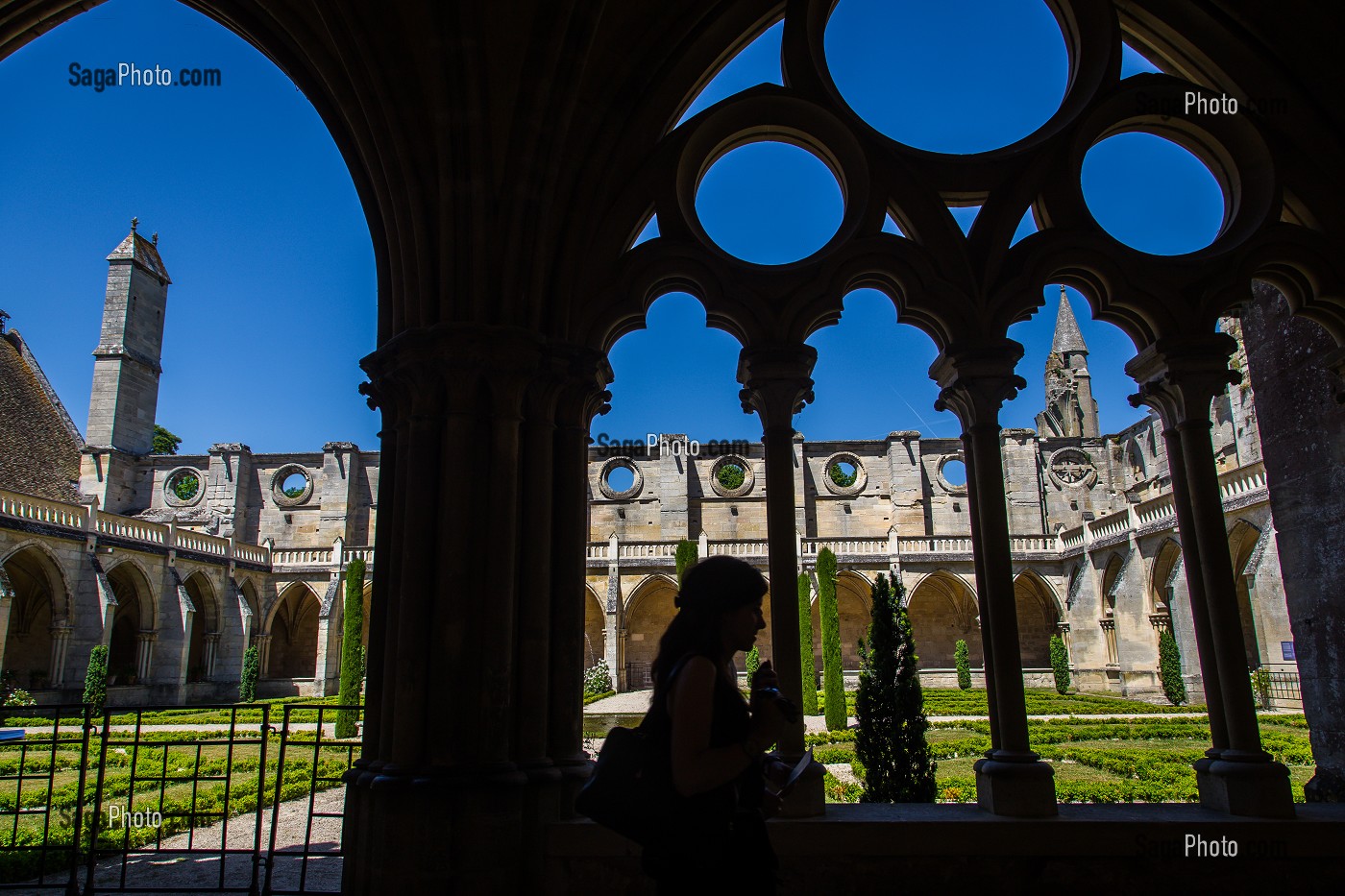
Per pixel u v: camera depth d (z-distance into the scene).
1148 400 6.78
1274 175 6.63
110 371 42.69
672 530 43.06
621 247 6.65
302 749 18.27
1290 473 7.60
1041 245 6.51
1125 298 6.51
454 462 5.78
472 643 5.63
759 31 7.14
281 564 40.25
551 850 5.46
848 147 6.82
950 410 6.85
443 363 5.87
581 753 6.11
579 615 6.20
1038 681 38.50
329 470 44.94
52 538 27.69
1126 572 31.50
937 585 41.84
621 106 6.58
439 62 5.73
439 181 5.98
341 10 5.69
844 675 37.34
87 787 12.66
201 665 38.94
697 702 2.65
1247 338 8.21
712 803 2.72
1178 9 6.93
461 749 5.48
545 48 5.85
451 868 5.27
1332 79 6.72
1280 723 20.11
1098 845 5.46
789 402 6.39
